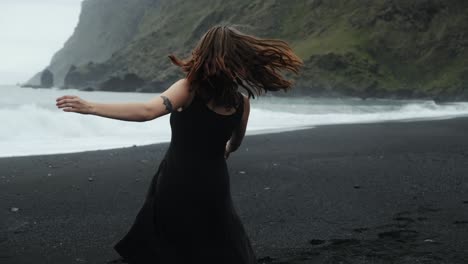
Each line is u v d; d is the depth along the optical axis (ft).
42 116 47.85
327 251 14.80
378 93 304.91
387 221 18.26
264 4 417.49
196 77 7.99
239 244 8.61
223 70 7.87
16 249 15.24
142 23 627.05
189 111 8.16
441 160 33.06
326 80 305.94
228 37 8.04
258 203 21.20
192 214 8.23
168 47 465.47
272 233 16.83
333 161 32.71
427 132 54.19
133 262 8.26
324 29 366.84
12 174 27.63
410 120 76.13
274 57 8.16
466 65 308.81
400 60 327.88
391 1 350.02
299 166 30.63
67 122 48.93
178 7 525.75
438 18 335.06
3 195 22.59
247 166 30.50
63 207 20.57
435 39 327.26
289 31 385.29
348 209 20.17
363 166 30.71
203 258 8.25
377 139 46.78
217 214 8.41
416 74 318.65
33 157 33.73
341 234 16.65
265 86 8.30
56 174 27.76
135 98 256.52
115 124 52.95
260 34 391.24
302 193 23.16
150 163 31.71
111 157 34.09
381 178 26.76
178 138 8.32
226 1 453.58
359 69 311.68
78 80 534.78
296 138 46.88
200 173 8.27
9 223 18.13
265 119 71.82
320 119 75.20
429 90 300.61
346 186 24.72
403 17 342.03
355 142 44.14
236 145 9.20
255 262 9.05
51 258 14.43
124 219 18.88
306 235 16.57
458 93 295.07
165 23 503.61
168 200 8.26
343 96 301.84
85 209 20.30
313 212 19.69
